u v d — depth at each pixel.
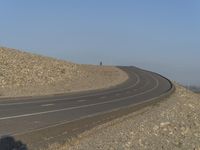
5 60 62.16
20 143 15.74
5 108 29.17
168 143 20.00
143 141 19.67
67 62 79.31
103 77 76.06
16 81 53.19
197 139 21.89
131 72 94.94
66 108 31.67
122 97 47.84
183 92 64.56
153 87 68.94
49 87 54.25
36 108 30.31
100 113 27.70
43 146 15.61
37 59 70.50
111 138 19.31
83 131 19.92
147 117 28.64
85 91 53.84
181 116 31.64
